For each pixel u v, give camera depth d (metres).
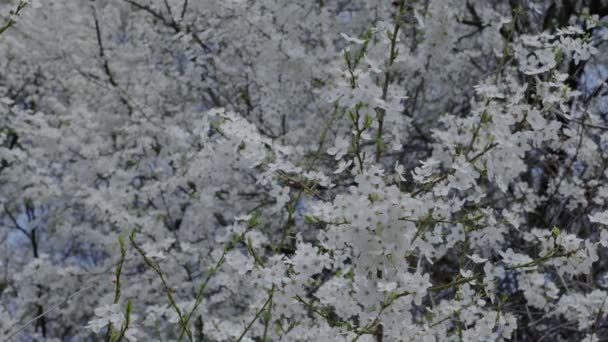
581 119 4.88
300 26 5.91
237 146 2.76
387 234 2.27
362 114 2.37
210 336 4.07
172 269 5.85
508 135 2.69
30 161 6.39
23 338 7.26
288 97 5.92
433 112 6.61
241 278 4.92
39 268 6.38
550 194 5.79
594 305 4.02
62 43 6.99
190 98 6.96
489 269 2.70
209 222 6.07
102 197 6.11
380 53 4.68
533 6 3.98
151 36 6.73
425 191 2.99
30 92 8.22
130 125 6.70
